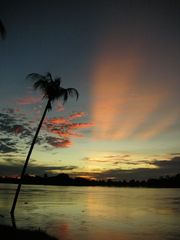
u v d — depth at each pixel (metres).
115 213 42.03
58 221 31.02
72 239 21.33
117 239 22.22
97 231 25.42
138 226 29.20
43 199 75.88
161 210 48.00
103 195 116.62
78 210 45.69
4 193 107.62
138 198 92.75
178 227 28.78
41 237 19.98
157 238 22.91
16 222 28.47
